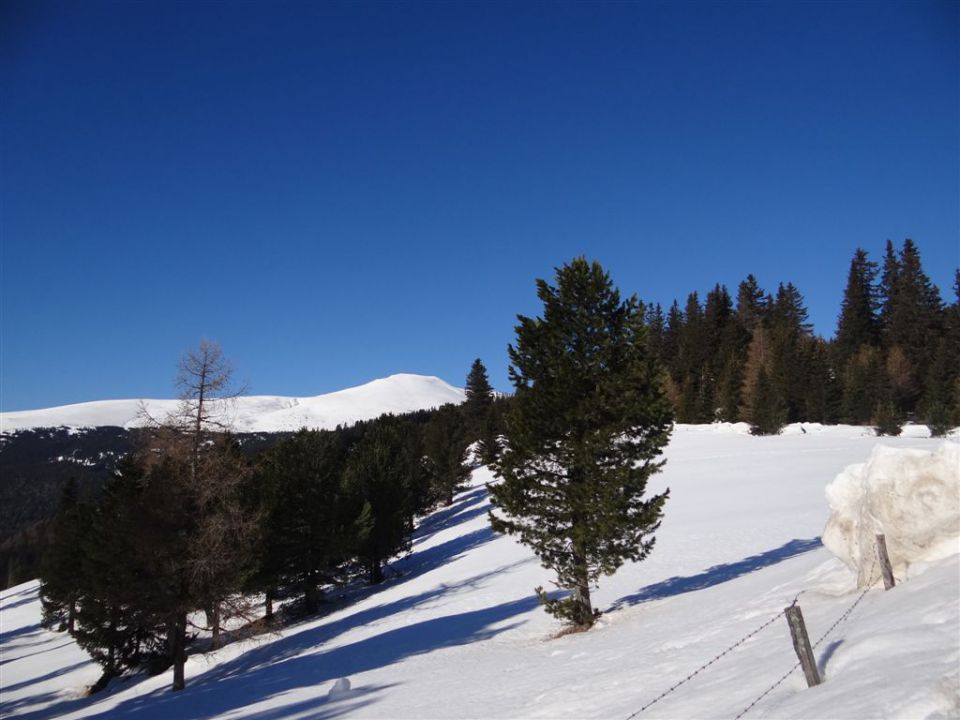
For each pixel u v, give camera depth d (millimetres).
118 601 23719
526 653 15820
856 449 53000
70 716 25188
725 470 49188
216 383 23469
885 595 8734
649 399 17031
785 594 12102
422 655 18406
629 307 18047
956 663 5402
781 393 82062
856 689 5688
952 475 8719
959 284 97000
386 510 42688
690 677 8398
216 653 29516
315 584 36375
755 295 121500
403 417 97188
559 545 17875
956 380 74188
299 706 14180
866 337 95625
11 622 61500
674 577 22859
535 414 17562
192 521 23438
